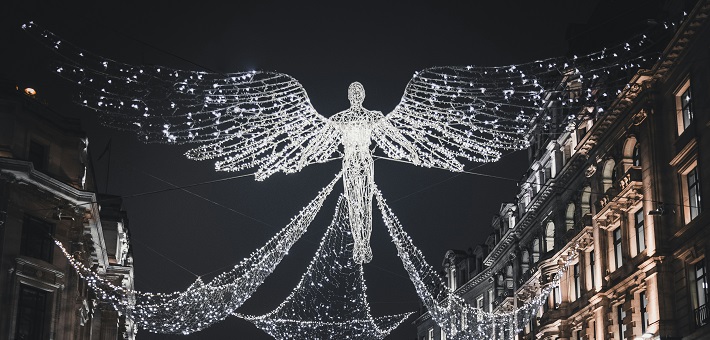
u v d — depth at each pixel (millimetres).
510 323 60031
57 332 35094
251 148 17234
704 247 32156
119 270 48750
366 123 16359
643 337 36250
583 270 46312
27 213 34531
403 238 23812
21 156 34375
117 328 54250
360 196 16375
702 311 32250
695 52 33000
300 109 16453
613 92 40531
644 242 38031
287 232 21531
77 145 37125
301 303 41312
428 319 88812
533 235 57188
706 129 32188
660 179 36156
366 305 45125
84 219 37438
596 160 44188
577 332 47969
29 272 34031
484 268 72438
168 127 17797
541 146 55969
